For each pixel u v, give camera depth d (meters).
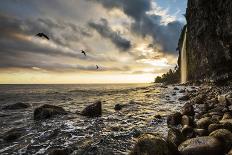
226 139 7.25
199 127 9.49
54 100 35.69
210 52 50.19
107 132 11.38
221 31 39.03
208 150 6.84
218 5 39.62
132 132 11.02
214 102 16.70
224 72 45.62
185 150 7.08
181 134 8.49
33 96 47.91
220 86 35.47
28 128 13.27
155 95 34.50
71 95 48.94
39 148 9.48
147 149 6.71
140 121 14.07
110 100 31.53
